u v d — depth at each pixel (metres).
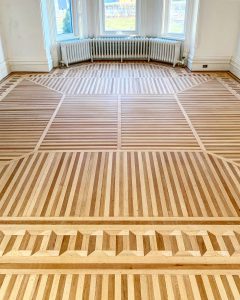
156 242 1.81
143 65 6.25
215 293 1.49
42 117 3.64
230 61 5.71
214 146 2.94
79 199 2.17
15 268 1.63
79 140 3.06
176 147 2.92
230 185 2.33
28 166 2.60
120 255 1.72
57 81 5.12
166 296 1.47
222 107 3.95
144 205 2.11
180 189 2.28
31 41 5.48
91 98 4.30
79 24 6.22
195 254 1.72
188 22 5.75
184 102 4.14
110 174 2.47
